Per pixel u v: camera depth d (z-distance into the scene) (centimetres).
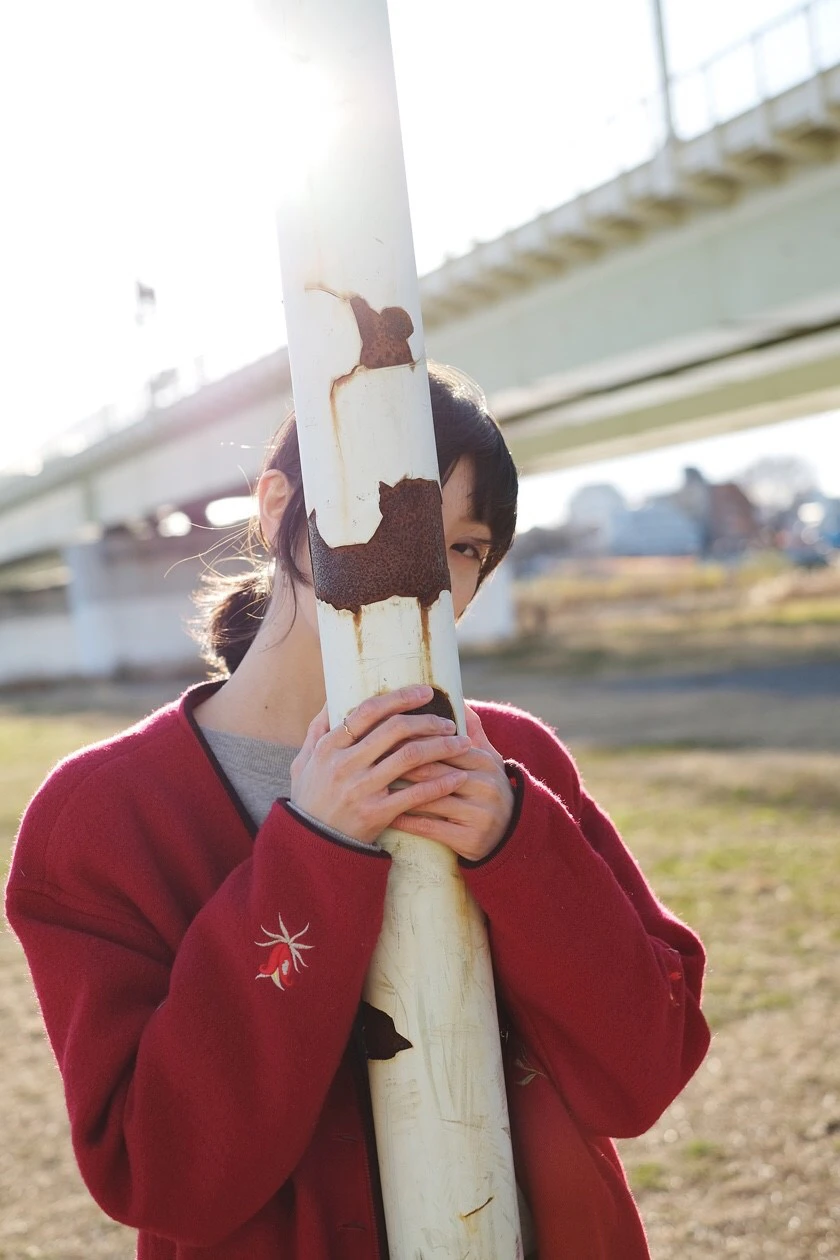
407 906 104
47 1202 347
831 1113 361
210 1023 103
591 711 1422
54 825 118
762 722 1179
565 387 1658
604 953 111
